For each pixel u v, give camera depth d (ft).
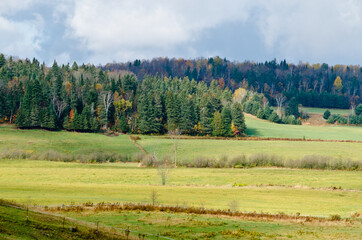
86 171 270.26
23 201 137.08
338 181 238.48
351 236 106.01
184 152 378.53
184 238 96.32
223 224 115.96
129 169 285.84
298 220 128.88
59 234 77.51
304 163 293.43
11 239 65.31
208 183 235.81
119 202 149.59
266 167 299.38
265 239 99.55
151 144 418.72
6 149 345.10
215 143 428.15
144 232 99.40
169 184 229.86
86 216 115.65
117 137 458.50
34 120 453.58
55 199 147.95
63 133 451.94
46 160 322.55
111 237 86.07
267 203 169.17
